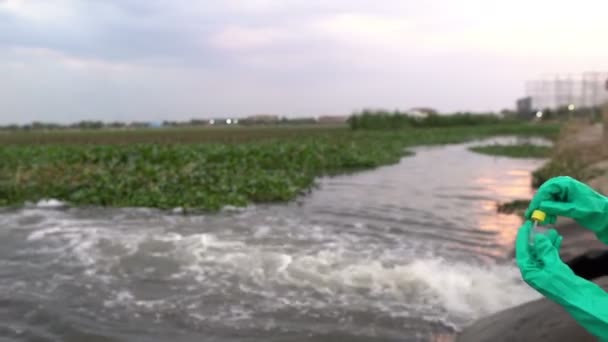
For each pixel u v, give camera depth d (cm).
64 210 863
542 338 291
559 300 154
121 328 388
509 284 481
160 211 853
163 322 399
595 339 260
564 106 6419
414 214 845
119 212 842
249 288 469
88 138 3353
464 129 5031
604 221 162
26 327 389
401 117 5225
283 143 2252
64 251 588
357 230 712
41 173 1168
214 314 413
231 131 4666
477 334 344
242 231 691
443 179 1349
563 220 582
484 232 708
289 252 582
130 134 4134
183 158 1539
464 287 473
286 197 987
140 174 1166
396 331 383
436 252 596
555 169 1205
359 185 1225
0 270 521
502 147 2570
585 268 268
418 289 468
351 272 511
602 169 1067
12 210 865
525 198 1016
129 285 477
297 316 409
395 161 1878
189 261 545
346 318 405
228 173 1242
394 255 577
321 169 1599
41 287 473
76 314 412
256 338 371
